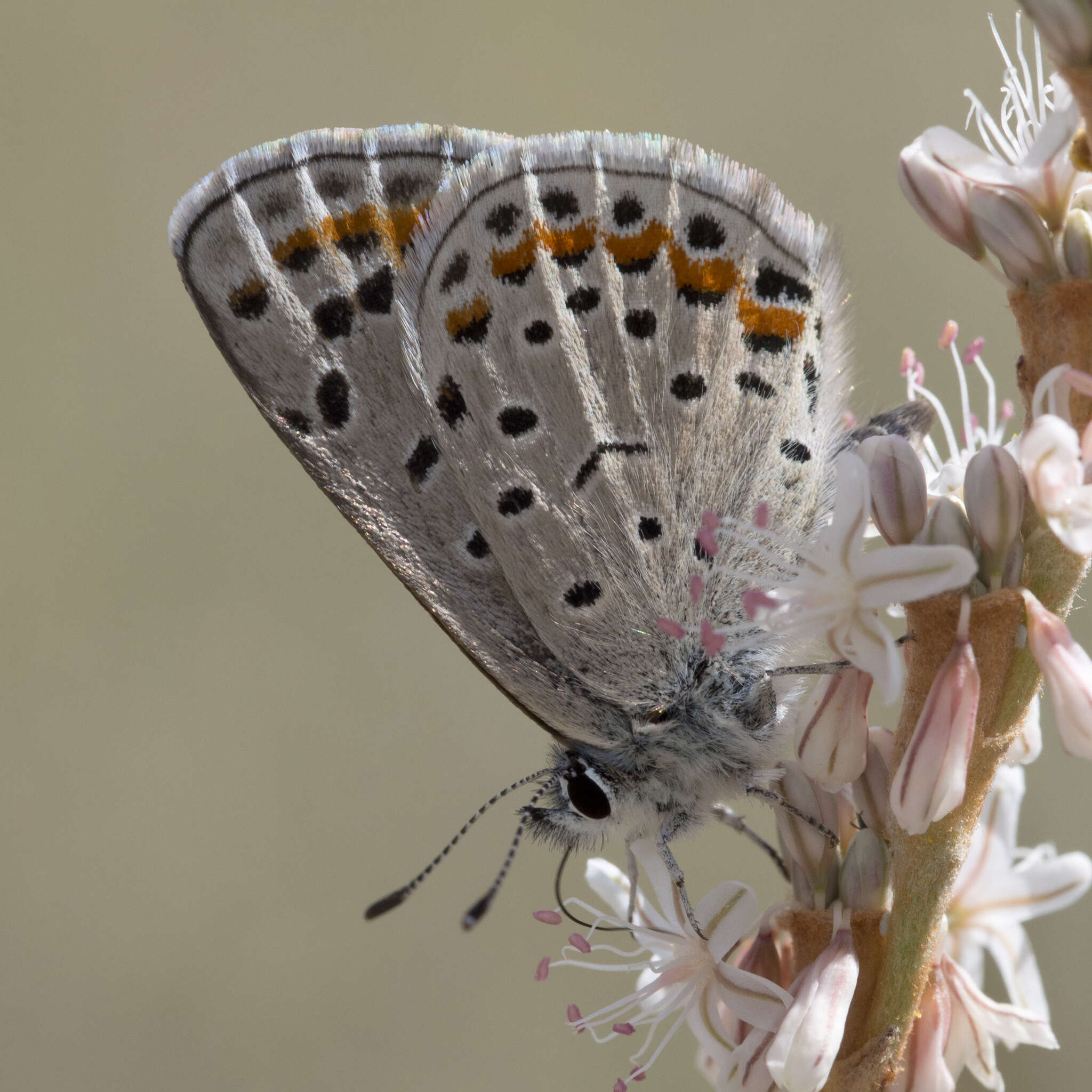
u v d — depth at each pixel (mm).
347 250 128
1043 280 122
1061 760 147
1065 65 120
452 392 128
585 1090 156
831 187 171
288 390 128
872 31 172
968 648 122
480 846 167
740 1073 124
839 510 123
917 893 123
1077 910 146
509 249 128
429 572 129
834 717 124
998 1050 144
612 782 130
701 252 127
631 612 129
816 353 128
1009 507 122
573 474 128
